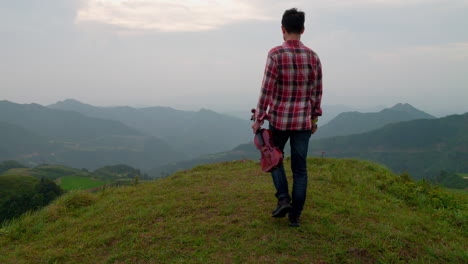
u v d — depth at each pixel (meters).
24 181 82.06
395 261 2.62
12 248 3.66
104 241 3.25
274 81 2.68
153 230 3.39
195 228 3.31
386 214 3.84
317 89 2.88
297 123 2.73
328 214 3.56
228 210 3.78
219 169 7.84
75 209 5.21
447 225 3.82
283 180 3.00
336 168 7.11
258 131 2.85
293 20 2.69
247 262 2.55
